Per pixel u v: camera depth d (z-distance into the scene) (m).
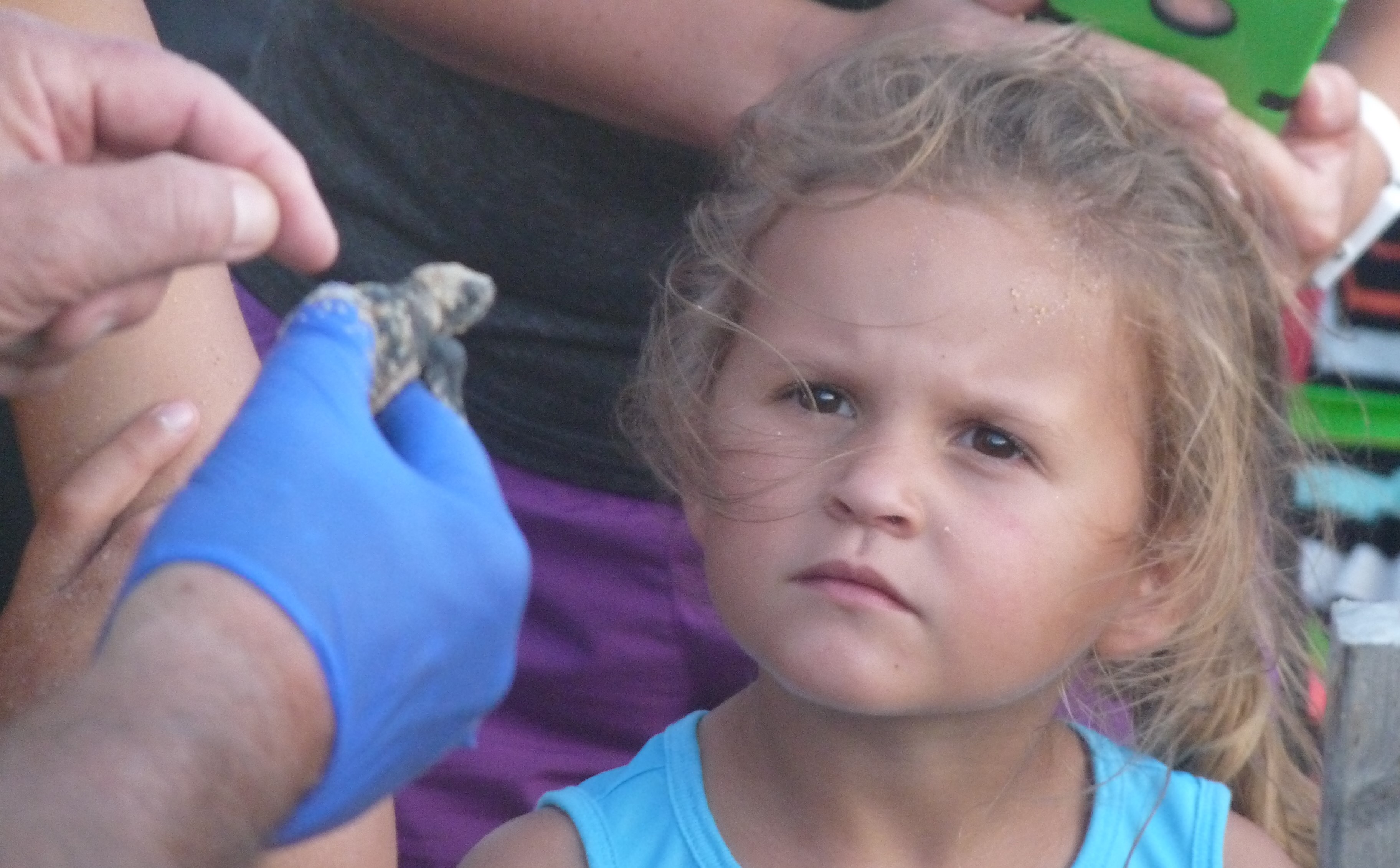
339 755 3.05
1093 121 5.45
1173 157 5.54
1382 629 4.20
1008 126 5.36
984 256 4.88
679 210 6.49
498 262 6.64
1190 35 5.74
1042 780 5.38
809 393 4.94
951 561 4.64
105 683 2.75
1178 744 6.19
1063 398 4.80
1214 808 5.46
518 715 7.05
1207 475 5.41
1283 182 5.91
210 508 3.18
